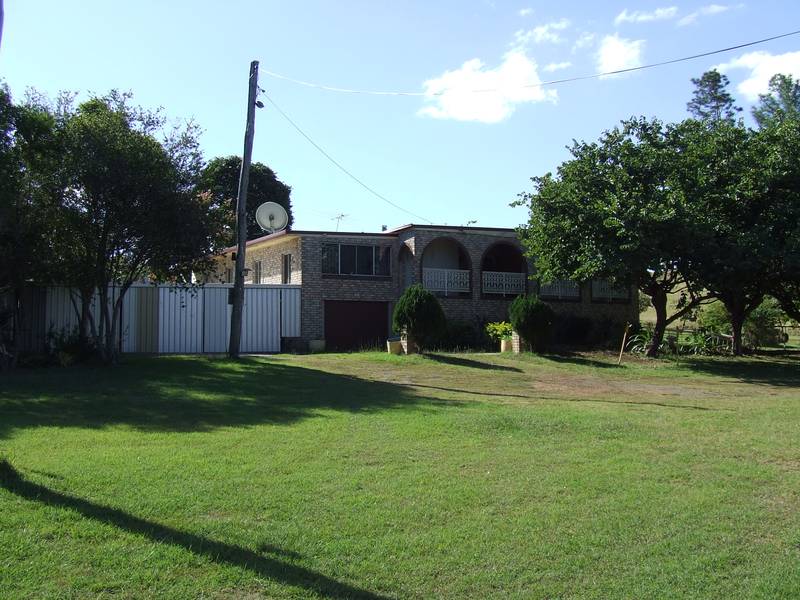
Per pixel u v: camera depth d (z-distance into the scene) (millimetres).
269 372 16156
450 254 28547
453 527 5445
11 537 4797
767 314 31156
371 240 26953
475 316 27109
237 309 19359
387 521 5520
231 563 4551
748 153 19609
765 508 6148
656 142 20625
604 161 20672
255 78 19375
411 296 20812
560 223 20391
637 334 25172
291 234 25688
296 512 5664
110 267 17516
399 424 9719
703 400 13570
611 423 10047
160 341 23469
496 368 18812
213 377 14859
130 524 5176
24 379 14109
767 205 19750
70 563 4441
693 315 31078
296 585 4281
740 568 4820
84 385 13289
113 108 16766
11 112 15055
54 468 6730
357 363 18969
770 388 16141
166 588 4164
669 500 6301
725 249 18938
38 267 16250
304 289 25609
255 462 7277
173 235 16500
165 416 10172
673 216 18062
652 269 19906
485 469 7262
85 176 15508
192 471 6801
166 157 16656
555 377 17516
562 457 7863
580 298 29469
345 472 6977
